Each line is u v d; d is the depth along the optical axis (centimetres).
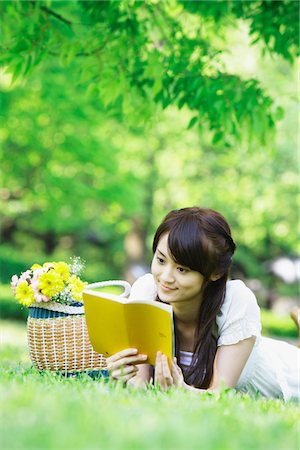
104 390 377
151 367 496
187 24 1057
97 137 2227
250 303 475
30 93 2020
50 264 527
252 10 942
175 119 2625
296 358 564
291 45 948
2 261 2367
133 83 896
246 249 3075
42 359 515
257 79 912
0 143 2197
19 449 235
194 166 2817
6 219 2902
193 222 443
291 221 2891
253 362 492
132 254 2930
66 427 263
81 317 518
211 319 465
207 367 466
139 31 896
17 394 330
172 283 448
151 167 2808
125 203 2408
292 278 3056
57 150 2211
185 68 898
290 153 2742
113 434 259
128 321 437
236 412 342
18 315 1961
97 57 885
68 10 970
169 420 291
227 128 898
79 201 2389
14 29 916
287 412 382
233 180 2848
